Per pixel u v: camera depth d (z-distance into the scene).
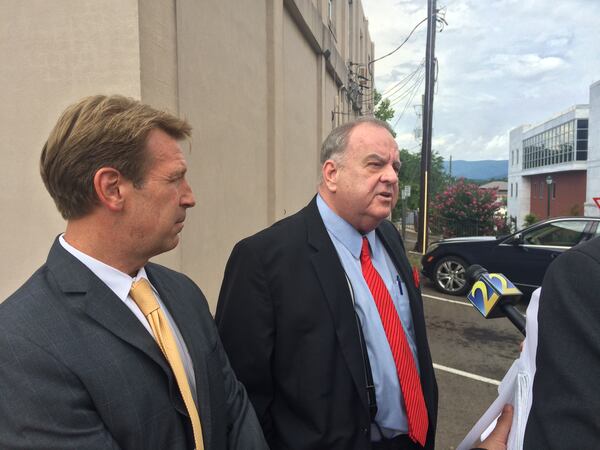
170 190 0.90
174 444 0.86
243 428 1.12
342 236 1.35
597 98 25.62
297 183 7.55
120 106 0.84
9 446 0.69
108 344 0.80
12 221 2.71
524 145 38.50
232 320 1.33
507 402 1.04
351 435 1.21
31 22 2.52
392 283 1.45
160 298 1.01
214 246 3.73
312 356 1.23
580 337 0.63
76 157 0.79
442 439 2.55
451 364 3.72
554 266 0.72
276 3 5.58
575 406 0.60
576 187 29.44
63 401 0.72
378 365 1.27
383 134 1.30
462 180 14.27
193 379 0.98
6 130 2.63
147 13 2.53
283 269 1.28
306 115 8.32
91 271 0.84
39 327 0.74
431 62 10.90
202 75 3.40
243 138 4.53
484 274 1.28
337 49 11.88
